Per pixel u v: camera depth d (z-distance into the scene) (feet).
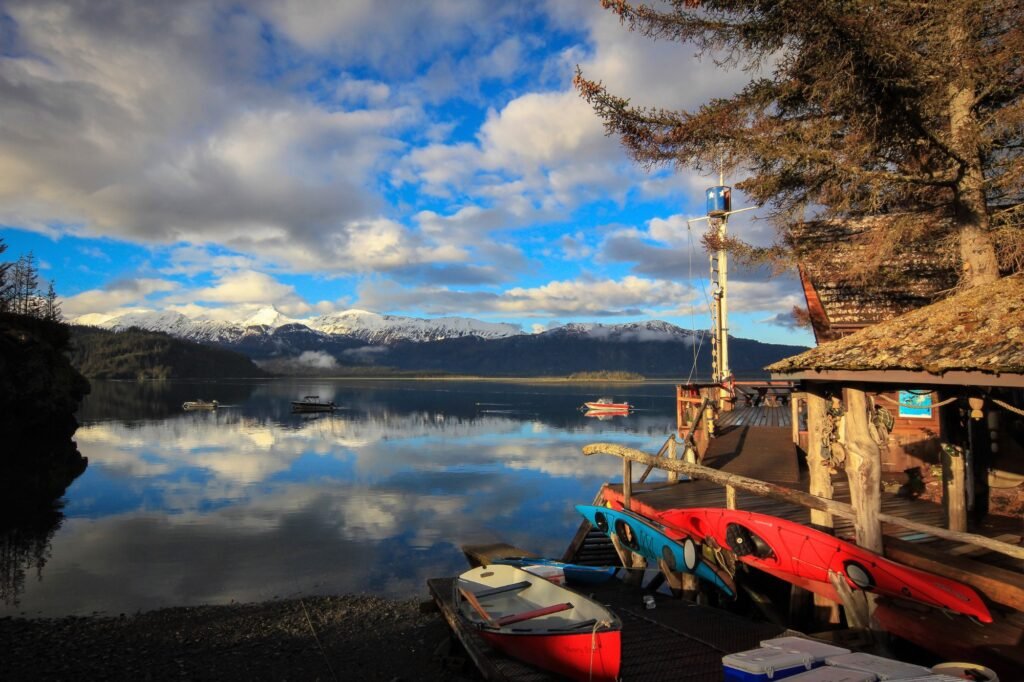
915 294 42.68
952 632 20.77
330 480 104.94
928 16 30.78
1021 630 19.49
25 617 43.98
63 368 202.69
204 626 41.55
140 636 39.52
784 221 37.06
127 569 56.29
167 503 86.02
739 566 31.19
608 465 121.80
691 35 30.96
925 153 33.22
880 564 22.76
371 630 40.57
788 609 32.22
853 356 23.99
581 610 27.30
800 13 26.78
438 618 42.34
